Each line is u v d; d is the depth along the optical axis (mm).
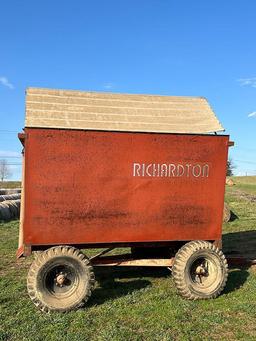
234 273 4809
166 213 3930
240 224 9305
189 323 3299
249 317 3463
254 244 7074
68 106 4168
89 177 3721
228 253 5582
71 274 3627
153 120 4230
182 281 3844
